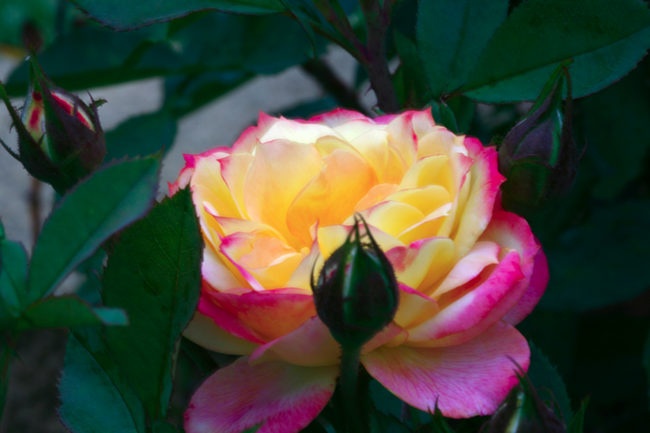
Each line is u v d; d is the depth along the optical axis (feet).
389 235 1.19
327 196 1.26
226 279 1.23
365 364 1.22
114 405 1.30
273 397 1.22
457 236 1.23
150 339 1.20
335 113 1.40
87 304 1.10
